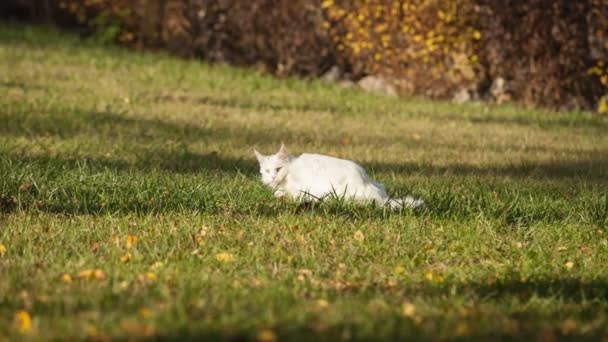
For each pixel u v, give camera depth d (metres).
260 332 5.99
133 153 15.56
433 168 15.28
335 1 25.30
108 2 30.81
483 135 19.61
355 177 11.11
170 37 29.45
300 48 26.59
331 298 7.20
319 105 22.91
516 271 8.39
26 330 6.07
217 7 28.12
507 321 6.52
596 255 9.28
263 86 25.33
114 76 25.66
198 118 20.08
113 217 10.23
